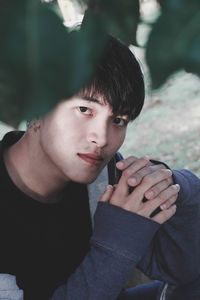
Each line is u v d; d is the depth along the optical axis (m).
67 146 1.06
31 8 0.24
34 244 1.28
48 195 1.26
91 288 1.06
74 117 1.03
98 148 1.05
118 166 1.11
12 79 0.24
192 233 1.29
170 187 1.14
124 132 1.12
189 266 1.34
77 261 1.38
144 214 1.09
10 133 1.34
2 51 0.24
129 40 0.28
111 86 1.01
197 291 1.38
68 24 0.29
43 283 1.32
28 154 1.21
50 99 0.25
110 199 1.12
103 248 1.06
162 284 1.43
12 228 1.24
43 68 0.24
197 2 0.25
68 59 0.25
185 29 0.25
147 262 1.39
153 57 0.26
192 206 1.26
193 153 5.86
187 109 7.06
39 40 0.24
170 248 1.34
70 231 1.35
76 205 1.37
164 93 7.66
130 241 1.05
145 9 0.28
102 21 0.27
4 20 0.24
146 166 1.16
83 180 1.10
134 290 1.59
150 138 6.41
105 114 1.03
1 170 1.23
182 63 0.26
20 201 1.24
